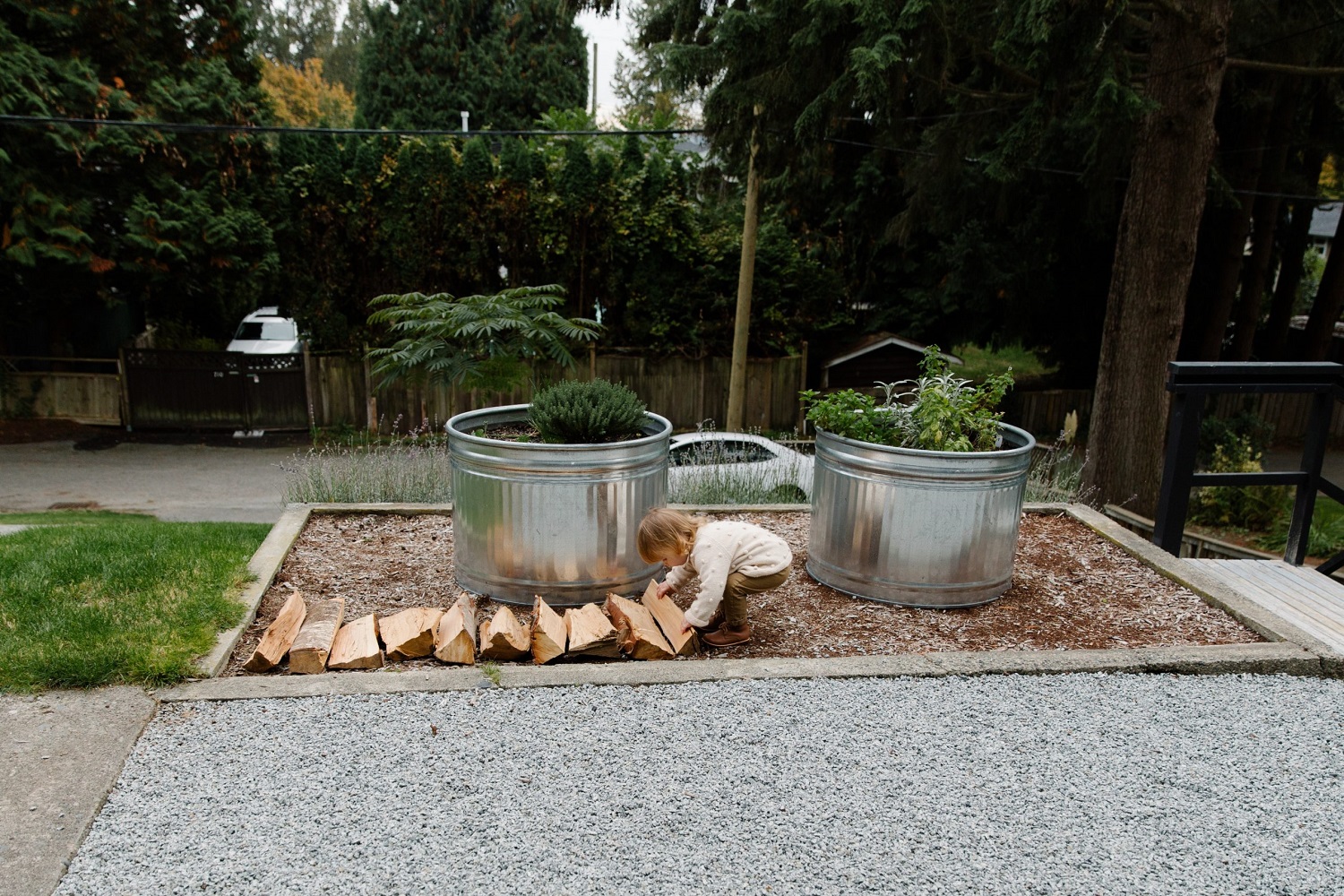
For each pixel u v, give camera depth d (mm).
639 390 17250
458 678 3594
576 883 2436
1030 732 3312
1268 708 3566
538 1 31656
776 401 17609
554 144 18047
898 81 8906
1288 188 17094
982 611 4566
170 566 4617
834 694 3566
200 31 16422
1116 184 14547
